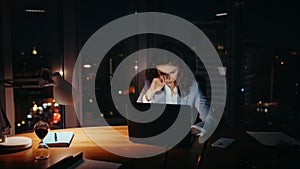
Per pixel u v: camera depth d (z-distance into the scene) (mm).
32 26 2803
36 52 2826
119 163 1537
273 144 1778
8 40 2684
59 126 2990
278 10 2883
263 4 2936
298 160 1551
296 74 2859
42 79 1852
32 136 2049
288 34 2855
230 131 2139
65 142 1824
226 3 3049
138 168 1496
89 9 2984
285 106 2928
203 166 1498
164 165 1511
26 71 2785
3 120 1993
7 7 2660
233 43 3057
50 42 2893
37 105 2863
